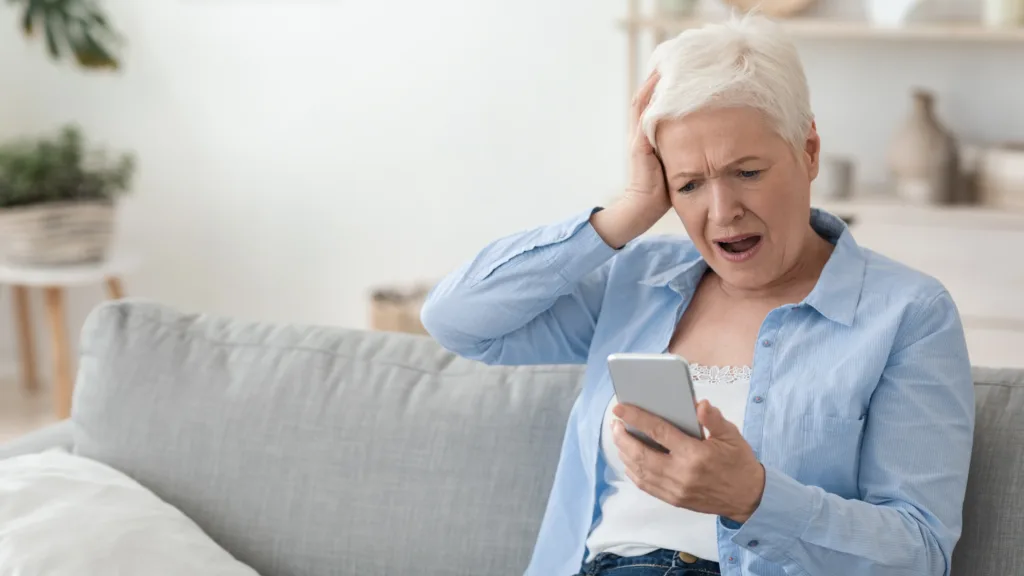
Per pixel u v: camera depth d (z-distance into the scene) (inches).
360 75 146.9
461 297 59.4
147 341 69.7
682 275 57.4
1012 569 52.3
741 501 45.3
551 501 58.1
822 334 52.1
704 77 50.3
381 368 66.9
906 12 122.6
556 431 61.9
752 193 51.0
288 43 148.1
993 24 118.6
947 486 48.8
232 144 152.4
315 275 154.3
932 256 116.3
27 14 137.9
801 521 45.8
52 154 136.2
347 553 63.3
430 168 147.3
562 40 139.5
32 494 61.2
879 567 46.6
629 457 46.0
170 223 156.2
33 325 160.6
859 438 50.5
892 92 129.0
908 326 50.7
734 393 53.1
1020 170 116.3
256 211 153.9
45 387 158.6
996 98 126.1
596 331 59.7
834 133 131.7
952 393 49.9
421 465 63.2
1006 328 115.0
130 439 67.6
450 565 61.6
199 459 66.3
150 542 59.9
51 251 133.8
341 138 149.2
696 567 51.8
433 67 144.3
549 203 144.5
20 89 154.8
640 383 44.2
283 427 65.8
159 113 153.2
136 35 151.3
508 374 64.8
